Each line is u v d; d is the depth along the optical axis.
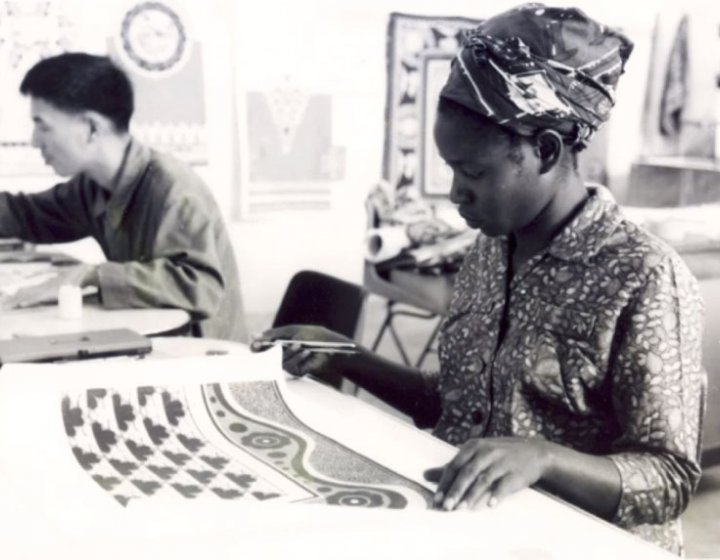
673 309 0.85
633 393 0.84
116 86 2.15
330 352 1.02
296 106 2.48
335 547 0.55
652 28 2.99
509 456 0.69
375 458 0.71
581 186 0.93
